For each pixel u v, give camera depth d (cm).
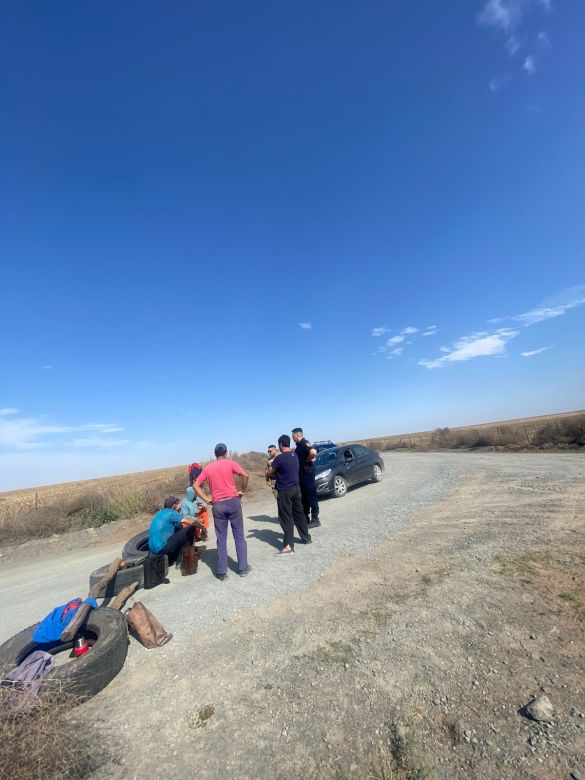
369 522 802
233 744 259
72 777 238
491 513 739
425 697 278
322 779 225
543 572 445
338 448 1333
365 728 258
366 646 349
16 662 366
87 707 312
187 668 354
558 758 218
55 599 656
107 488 1644
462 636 344
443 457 2178
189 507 800
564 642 316
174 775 238
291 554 654
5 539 1262
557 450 1844
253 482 1805
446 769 221
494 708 260
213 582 570
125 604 529
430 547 586
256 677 327
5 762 221
